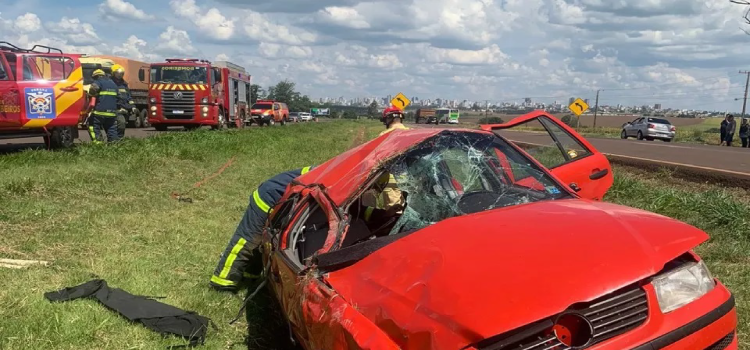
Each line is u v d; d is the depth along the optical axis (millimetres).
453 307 2150
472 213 3158
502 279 2227
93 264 5164
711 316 2471
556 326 2172
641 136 37000
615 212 2887
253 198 4902
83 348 3629
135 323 4012
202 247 6070
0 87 11086
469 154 3646
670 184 10883
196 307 4480
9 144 14648
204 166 12266
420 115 77875
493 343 2080
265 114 42469
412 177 3514
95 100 13188
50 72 11969
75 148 11742
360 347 2275
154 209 7629
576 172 5594
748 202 8359
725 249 5719
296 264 3234
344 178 3607
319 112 120438
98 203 7555
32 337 3639
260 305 4641
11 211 6484
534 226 2650
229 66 30188
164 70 25484
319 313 2660
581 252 2377
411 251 2602
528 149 5691
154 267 5238
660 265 2385
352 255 2842
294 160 15305
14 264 4969
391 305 2346
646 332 2281
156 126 26625
